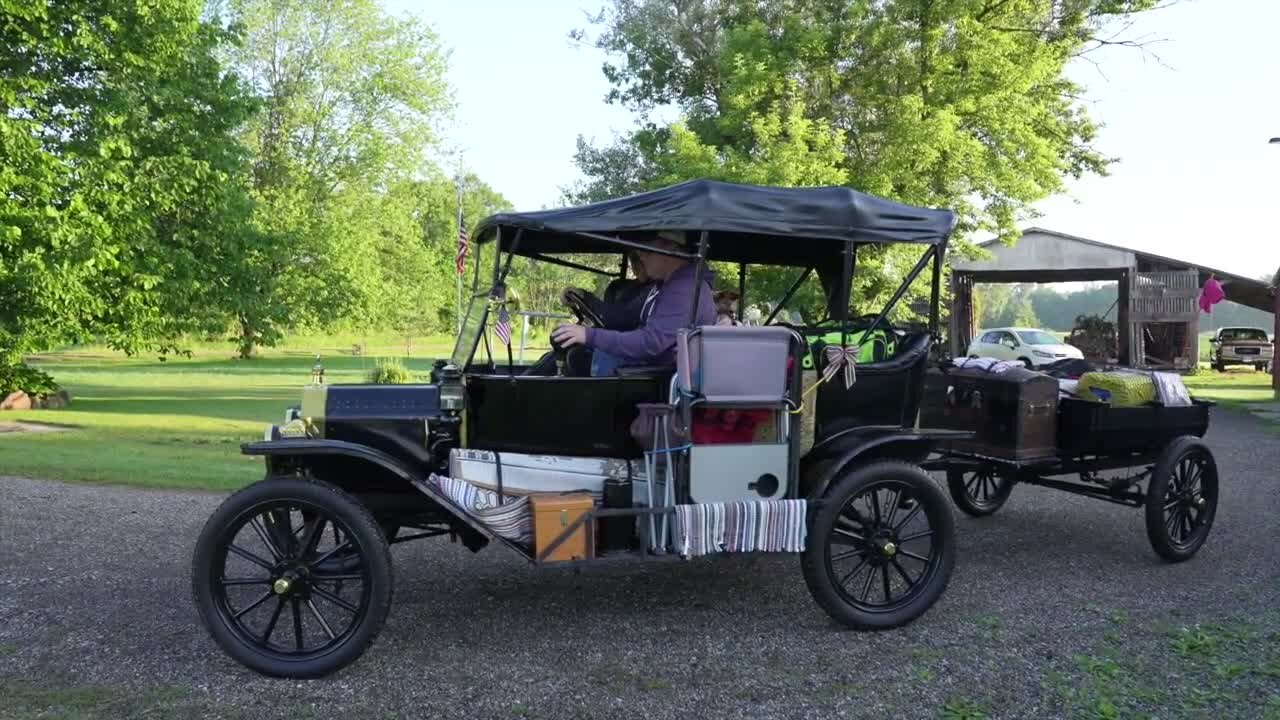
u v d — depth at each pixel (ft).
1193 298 106.01
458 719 12.27
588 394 15.48
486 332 15.72
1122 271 112.06
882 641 15.44
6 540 21.91
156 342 60.03
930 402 21.42
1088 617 16.66
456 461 15.58
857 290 51.11
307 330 115.85
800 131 54.75
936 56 60.44
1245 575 19.53
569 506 14.48
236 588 18.08
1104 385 21.02
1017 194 60.54
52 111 51.42
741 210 15.37
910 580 16.49
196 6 54.80
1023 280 117.70
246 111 58.34
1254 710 12.60
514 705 12.72
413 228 135.13
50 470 31.83
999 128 60.59
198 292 57.00
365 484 15.37
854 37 59.93
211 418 54.85
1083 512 25.95
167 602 17.19
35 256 46.70
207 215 57.62
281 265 101.30
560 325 15.35
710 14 69.05
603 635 15.65
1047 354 89.97
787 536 15.21
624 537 15.24
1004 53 60.90
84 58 50.42
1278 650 14.90
